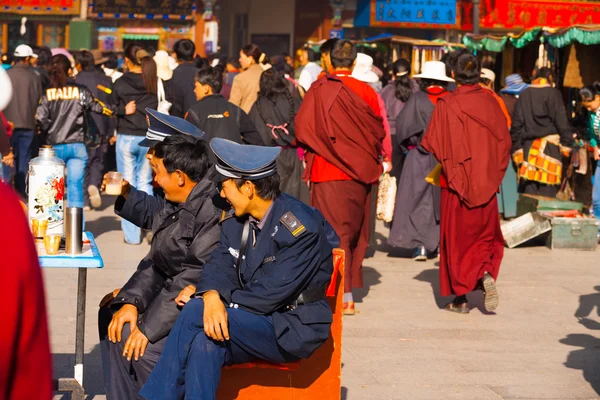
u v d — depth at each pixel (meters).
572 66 15.59
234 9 50.41
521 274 10.59
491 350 7.48
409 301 9.16
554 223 12.18
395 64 12.35
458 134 8.37
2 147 8.33
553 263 11.28
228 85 16.25
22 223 2.28
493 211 8.39
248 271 4.93
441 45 21.44
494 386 6.55
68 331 7.49
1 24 43.00
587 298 9.44
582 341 7.82
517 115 14.08
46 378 2.32
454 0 36.28
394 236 11.12
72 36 43.22
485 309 8.90
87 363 6.73
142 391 4.67
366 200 8.62
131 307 5.20
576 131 14.94
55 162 5.60
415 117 10.77
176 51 12.02
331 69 8.65
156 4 43.53
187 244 5.18
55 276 9.55
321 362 5.14
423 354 7.31
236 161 4.85
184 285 5.10
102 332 5.45
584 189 15.16
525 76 17.28
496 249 8.55
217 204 5.14
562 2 35.34
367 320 8.35
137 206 5.64
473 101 8.42
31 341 2.28
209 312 4.66
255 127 9.41
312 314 4.86
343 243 8.38
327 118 8.24
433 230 11.06
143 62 11.39
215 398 4.69
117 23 44.03
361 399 6.20
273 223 4.91
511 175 14.10
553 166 14.00
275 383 5.11
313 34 49.28
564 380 6.72
